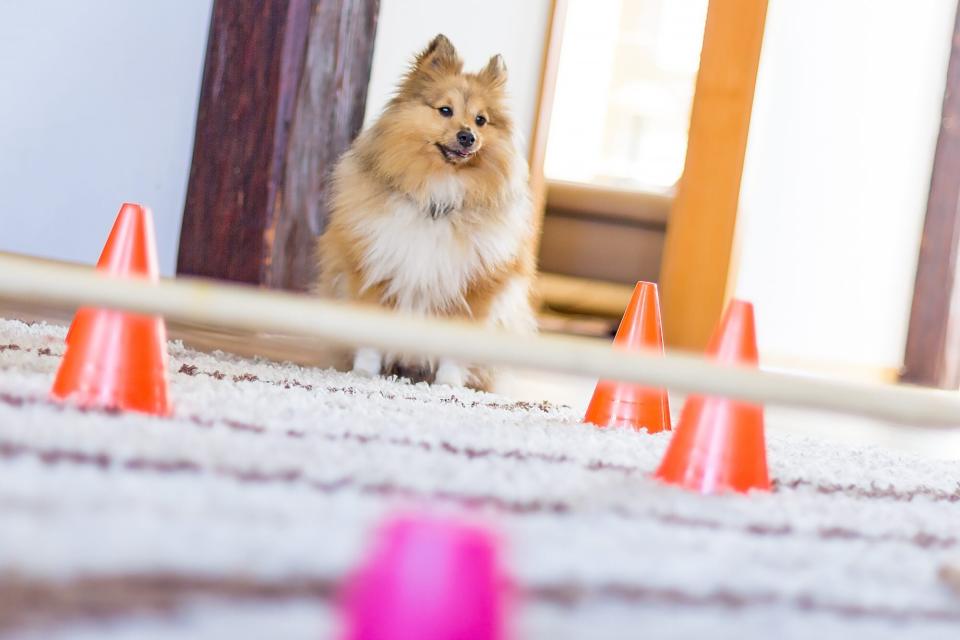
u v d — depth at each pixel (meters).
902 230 4.52
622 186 5.29
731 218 4.17
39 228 3.13
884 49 4.38
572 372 1.60
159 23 3.10
